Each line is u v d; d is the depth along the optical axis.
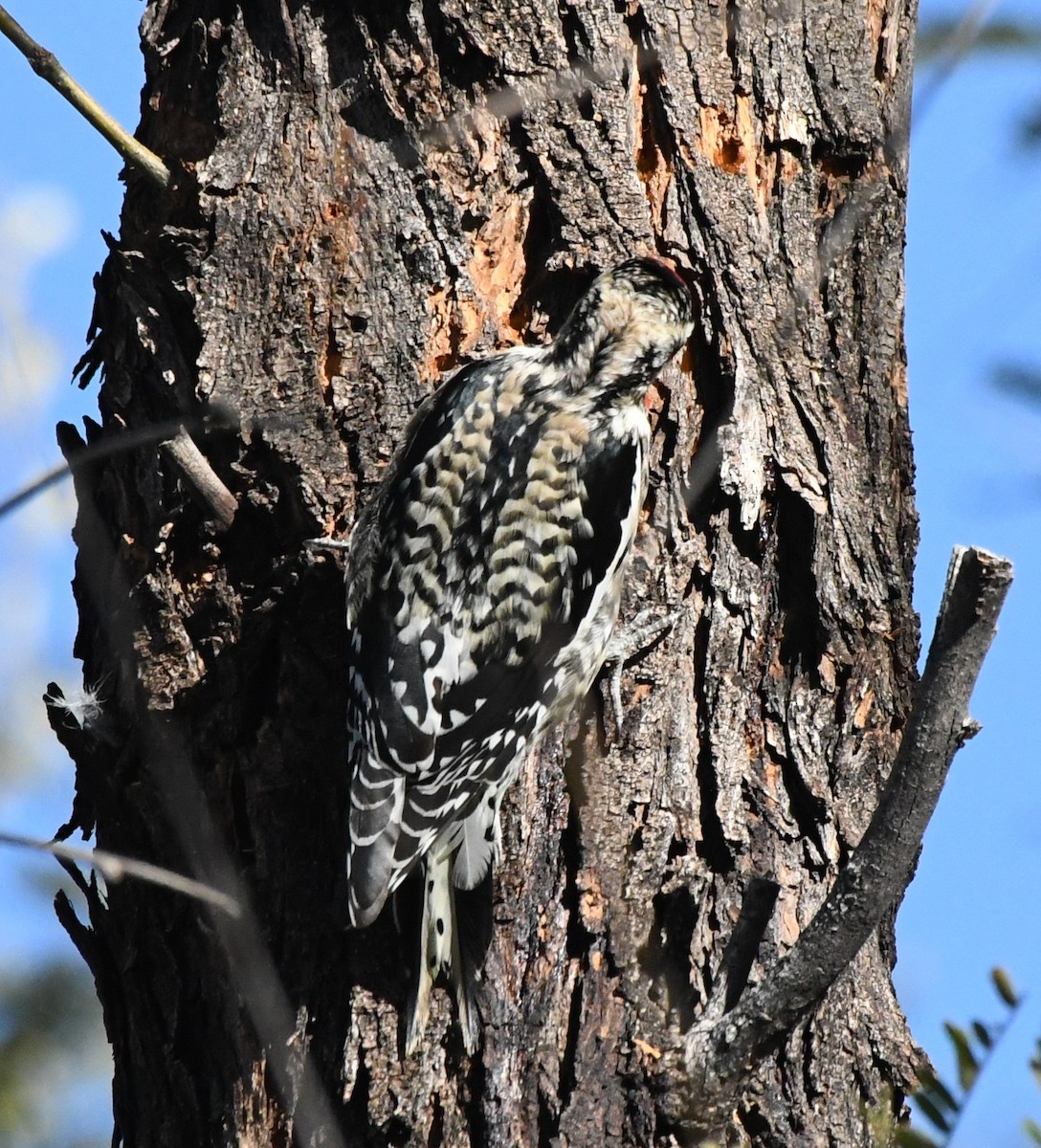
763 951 9.45
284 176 9.99
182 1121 9.55
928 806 8.12
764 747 9.90
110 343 10.38
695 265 10.25
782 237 10.37
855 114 10.54
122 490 10.16
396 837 9.05
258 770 9.57
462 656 9.59
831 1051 9.59
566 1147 8.92
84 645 10.66
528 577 9.75
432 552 9.75
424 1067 9.02
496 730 9.53
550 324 10.41
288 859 9.47
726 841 9.62
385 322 9.95
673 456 10.23
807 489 10.07
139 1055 9.79
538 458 9.95
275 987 9.25
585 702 9.80
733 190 10.31
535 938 9.34
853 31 10.66
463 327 10.11
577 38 10.20
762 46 10.45
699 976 9.36
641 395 10.21
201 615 9.74
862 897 8.26
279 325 9.86
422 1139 8.98
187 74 10.23
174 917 9.70
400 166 10.07
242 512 9.76
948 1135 6.04
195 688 9.70
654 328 10.04
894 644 10.24
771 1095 9.42
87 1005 12.66
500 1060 9.06
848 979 9.73
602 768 9.66
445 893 9.24
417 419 9.91
